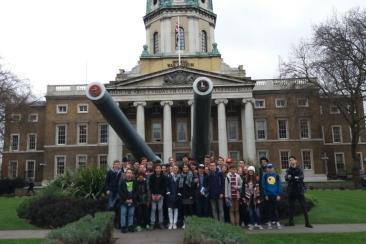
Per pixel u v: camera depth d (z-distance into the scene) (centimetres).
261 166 1377
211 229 802
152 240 1109
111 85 5200
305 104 5694
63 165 5666
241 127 5528
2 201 2822
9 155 6103
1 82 4638
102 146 5675
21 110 4909
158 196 1332
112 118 1277
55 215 1482
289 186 1384
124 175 1314
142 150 1496
